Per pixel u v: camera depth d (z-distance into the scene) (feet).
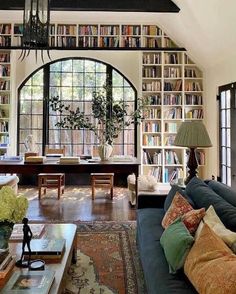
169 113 21.72
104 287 8.36
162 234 7.85
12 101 21.68
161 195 11.43
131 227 13.33
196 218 6.91
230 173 17.52
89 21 20.77
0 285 5.72
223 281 4.42
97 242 11.57
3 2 17.12
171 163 21.74
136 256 10.32
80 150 23.02
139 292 8.11
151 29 21.36
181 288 5.65
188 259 5.72
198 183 9.70
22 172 14.55
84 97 23.03
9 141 21.61
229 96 17.42
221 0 13.19
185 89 21.70
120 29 21.13
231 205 7.66
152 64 21.49
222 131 18.65
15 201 6.23
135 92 22.82
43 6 10.71
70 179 22.70
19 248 7.50
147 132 21.71
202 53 19.44
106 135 16.83
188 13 16.46
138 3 17.40
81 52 22.50
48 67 22.74
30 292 5.48
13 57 21.58
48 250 7.16
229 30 14.66
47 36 10.82
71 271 9.20
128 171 14.94
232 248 5.52
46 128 22.84
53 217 14.75
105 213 15.49
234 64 16.48
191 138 10.52
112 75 22.97
